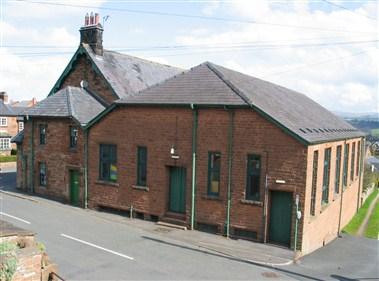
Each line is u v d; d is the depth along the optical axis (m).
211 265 14.05
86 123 22.69
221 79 19.27
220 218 17.80
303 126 18.06
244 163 17.20
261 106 17.14
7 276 7.99
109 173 21.56
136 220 19.91
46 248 14.84
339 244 19.53
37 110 25.03
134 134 20.27
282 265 14.50
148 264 13.76
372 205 34.69
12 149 53.22
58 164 24.06
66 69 27.78
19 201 23.41
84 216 20.34
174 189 19.48
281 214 16.67
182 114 18.72
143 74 29.81
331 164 20.02
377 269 15.51
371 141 92.94
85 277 12.23
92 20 27.23
